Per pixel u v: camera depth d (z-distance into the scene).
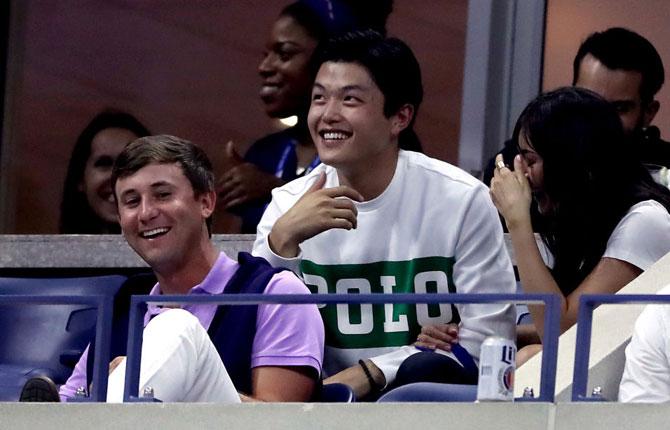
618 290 18.27
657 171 20.72
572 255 18.55
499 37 24.70
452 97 24.81
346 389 16.92
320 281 18.77
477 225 18.80
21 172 26.20
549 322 14.52
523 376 17.33
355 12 24.44
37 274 23.45
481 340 18.42
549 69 24.59
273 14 25.62
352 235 18.77
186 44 25.94
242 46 25.70
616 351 16.89
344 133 18.78
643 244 18.28
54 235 23.44
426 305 18.59
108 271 23.28
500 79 24.67
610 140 18.47
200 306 16.97
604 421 14.16
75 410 14.99
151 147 17.36
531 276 18.23
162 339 15.56
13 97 26.39
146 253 17.23
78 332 21.05
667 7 24.14
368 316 18.62
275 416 14.70
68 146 26.20
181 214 17.22
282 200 19.42
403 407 14.47
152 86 25.98
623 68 21.22
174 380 15.51
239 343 16.86
